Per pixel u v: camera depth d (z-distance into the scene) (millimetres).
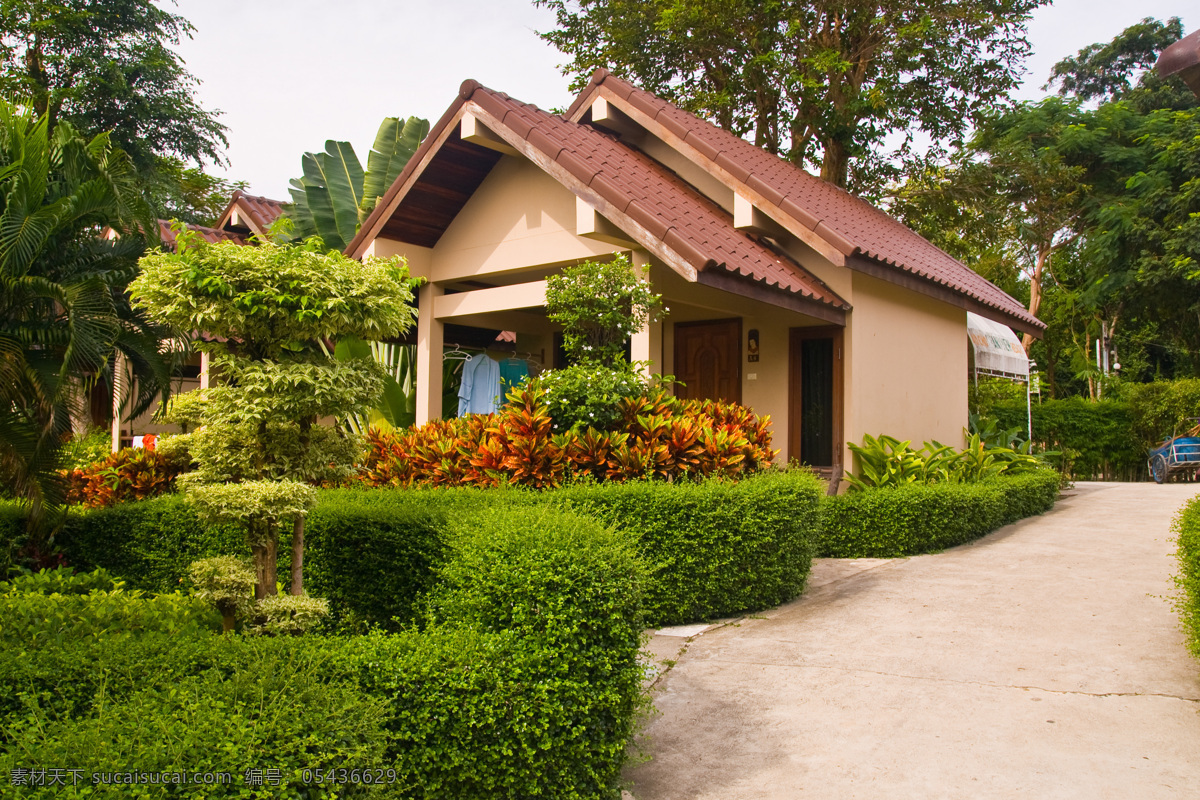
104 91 24641
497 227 10609
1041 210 27047
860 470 11133
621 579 3980
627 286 8250
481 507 6133
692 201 10984
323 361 4949
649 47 19906
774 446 11820
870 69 20047
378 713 3037
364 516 6094
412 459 8250
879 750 4238
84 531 7980
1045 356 36250
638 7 19469
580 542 4098
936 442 12266
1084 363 31344
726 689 5152
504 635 3713
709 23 18500
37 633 3797
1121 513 12633
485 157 10445
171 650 3318
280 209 18188
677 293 10008
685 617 6699
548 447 7363
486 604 3945
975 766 4027
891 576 8266
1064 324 32562
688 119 12867
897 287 12445
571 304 8297
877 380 11727
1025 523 11906
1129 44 33625
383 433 8906
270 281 4684
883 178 22047
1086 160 27562
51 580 5914
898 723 4555
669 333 12992
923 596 7348
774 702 4914
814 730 4508
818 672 5402
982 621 6473
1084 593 7285
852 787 3871
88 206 7980
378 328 5035
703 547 6691
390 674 3348
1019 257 30797
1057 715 4598
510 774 3453
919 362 13133
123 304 8453
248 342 4996
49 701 3062
